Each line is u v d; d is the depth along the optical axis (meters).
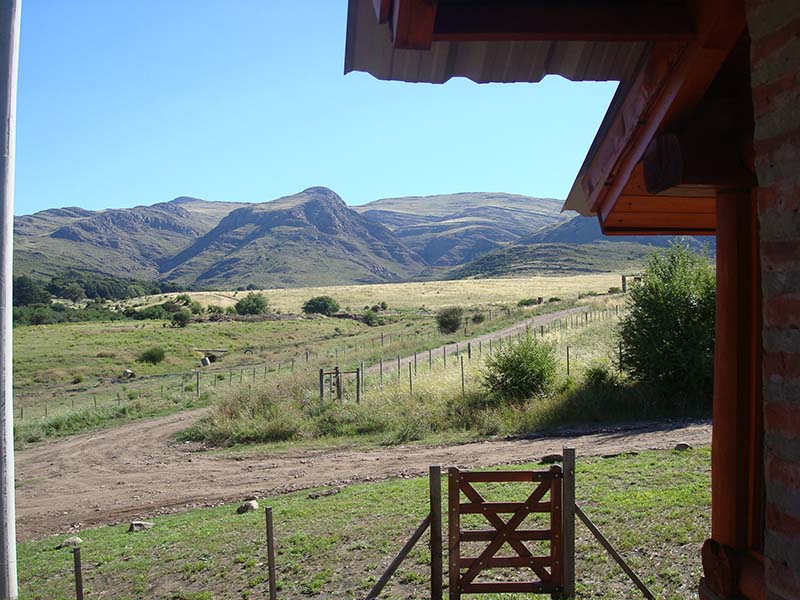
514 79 4.32
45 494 17.81
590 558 8.12
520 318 52.44
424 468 15.60
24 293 113.44
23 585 9.98
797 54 2.78
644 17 3.41
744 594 3.83
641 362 20.50
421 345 43.50
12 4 7.09
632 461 13.49
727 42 3.32
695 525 8.80
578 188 5.12
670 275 20.84
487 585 6.57
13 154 7.22
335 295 119.81
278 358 49.84
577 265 194.00
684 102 3.64
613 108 4.36
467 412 20.61
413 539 6.43
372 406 22.28
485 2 3.36
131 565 10.23
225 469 18.50
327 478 15.93
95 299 137.62
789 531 2.91
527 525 9.88
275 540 10.40
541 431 18.61
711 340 19.78
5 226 7.15
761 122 3.01
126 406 30.72
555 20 3.39
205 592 8.80
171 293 154.62
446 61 4.14
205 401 31.00
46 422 28.41
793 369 2.86
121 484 18.11
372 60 4.15
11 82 7.12
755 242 3.86
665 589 7.09
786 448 2.92
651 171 4.01
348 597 8.05
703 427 17.14
